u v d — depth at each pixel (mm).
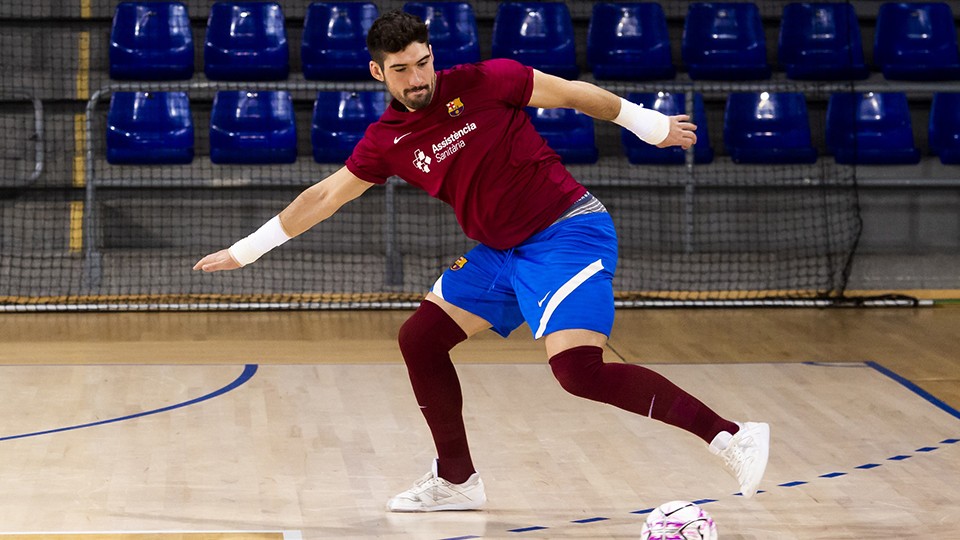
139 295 15977
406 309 15672
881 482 8766
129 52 17844
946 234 18688
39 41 18688
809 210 18438
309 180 17359
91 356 12789
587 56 18984
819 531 7750
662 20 18969
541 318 7230
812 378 11977
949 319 15148
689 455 9414
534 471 9023
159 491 8477
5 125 18031
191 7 19391
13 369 12062
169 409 10672
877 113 18344
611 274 7359
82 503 8180
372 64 6941
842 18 19250
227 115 17422
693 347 13492
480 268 7648
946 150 17734
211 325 14578
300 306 15539
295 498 8375
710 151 17516
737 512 8109
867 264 17812
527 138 7316
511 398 11109
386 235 16922
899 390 11492
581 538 7625
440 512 8117
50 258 16828
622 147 18344
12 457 9188
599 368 7031
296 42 19594
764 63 18922
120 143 17141
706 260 17719
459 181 7289
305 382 11719
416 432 10062
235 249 7641
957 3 20406
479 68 7172
